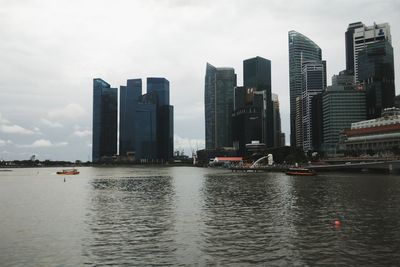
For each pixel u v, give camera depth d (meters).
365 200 97.50
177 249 50.56
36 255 48.66
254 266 43.19
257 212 80.31
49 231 63.38
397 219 69.56
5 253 49.69
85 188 162.88
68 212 85.62
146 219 73.81
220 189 141.88
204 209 86.19
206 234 59.00
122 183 194.62
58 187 173.12
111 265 44.41
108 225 68.12
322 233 58.59
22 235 60.31
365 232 59.00
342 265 43.09
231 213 79.50
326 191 124.31
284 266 43.06
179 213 80.81
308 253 47.84
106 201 106.94
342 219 70.25
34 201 110.88
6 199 117.44
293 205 90.56
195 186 162.25
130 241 55.31
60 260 46.41
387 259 45.03
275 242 53.44
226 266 43.38
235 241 54.25
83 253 49.41
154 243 53.97
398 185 144.75
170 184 180.38
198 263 44.56
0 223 71.56
